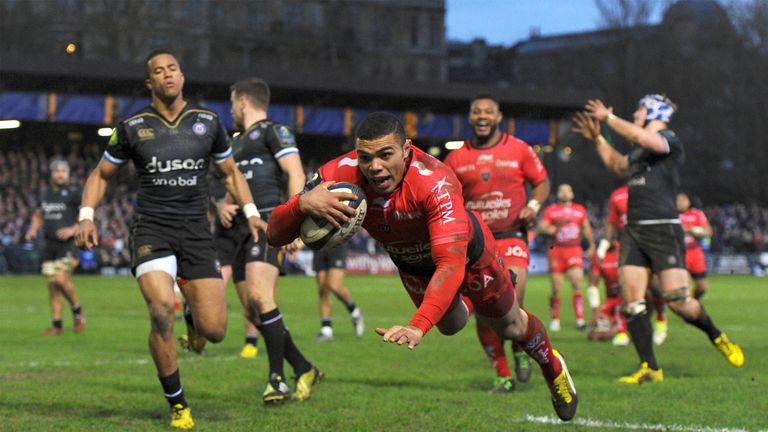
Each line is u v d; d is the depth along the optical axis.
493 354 8.95
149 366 10.81
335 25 92.19
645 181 9.85
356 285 35.22
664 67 73.75
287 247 8.73
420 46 99.38
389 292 30.41
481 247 6.09
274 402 8.02
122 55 72.81
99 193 7.45
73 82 43.44
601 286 36.66
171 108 7.45
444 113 51.50
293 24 89.69
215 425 7.09
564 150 67.81
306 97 48.00
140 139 7.29
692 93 74.38
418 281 6.32
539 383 9.62
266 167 9.05
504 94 49.34
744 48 74.25
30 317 19.55
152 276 7.09
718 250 56.44
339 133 49.03
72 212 16.02
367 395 8.66
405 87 47.59
